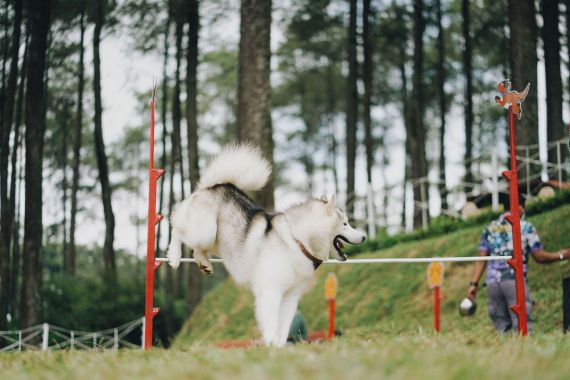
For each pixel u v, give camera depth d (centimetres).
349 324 1242
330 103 2912
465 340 488
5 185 1404
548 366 357
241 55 1371
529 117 1407
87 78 2253
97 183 3189
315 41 2652
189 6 1838
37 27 1359
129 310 1781
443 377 312
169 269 2048
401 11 2277
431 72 2631
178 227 632
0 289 1341
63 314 1709
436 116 2827
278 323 566
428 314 1121
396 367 334
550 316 923
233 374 338
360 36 2258
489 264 741
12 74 1481
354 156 2188
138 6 1823
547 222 1109
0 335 1217
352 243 581
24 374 383
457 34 2570
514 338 513
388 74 2803
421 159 2089
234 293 1581
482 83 2686
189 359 412
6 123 1446
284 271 555
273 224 572
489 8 2191
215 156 657
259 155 657
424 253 1323
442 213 1727
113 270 1788
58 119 2403
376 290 1303
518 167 1395
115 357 451
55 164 2694
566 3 1870
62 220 2861
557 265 1021
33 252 1316
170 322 2011
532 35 1444
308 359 372
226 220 604
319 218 569
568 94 2241
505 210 758
